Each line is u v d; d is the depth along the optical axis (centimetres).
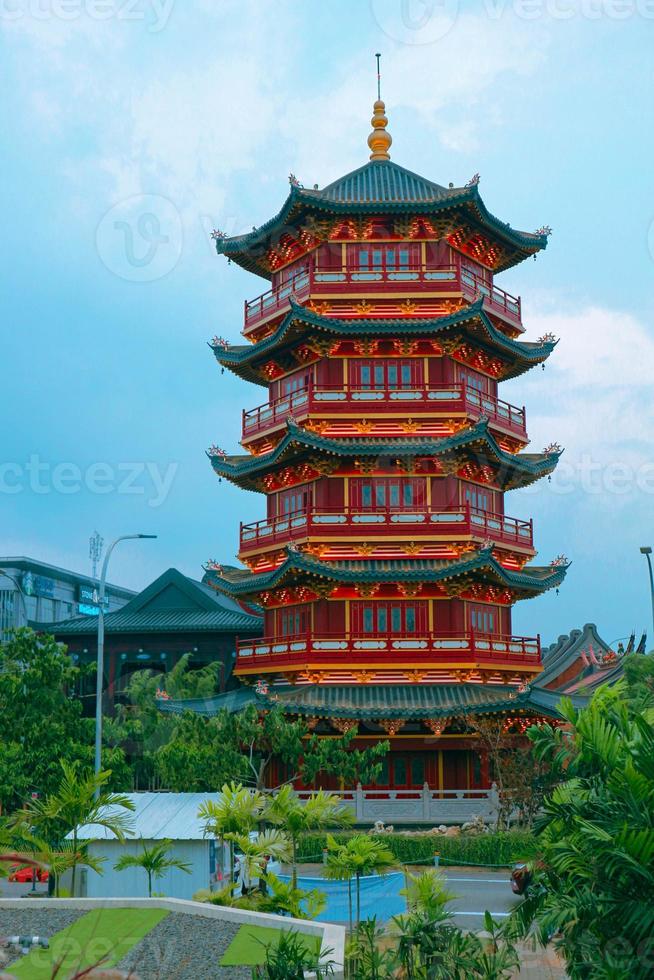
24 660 5672
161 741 7262
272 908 3200
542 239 7656
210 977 2348
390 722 6506
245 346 7800
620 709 2228
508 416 7562
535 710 6356
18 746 5275
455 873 5175
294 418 7119
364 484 7069
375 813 6047
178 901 3161
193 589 10031
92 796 3588
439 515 6912
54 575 12669
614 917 1931
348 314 7094
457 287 7062
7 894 4531
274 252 7650
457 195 6969
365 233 7244
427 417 6969
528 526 7606
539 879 2138
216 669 9156
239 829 3422
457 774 6650
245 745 6094
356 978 2412
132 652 9650
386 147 7881
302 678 6950
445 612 6944
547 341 7638
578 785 2142
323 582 6838
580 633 11019
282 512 7506
